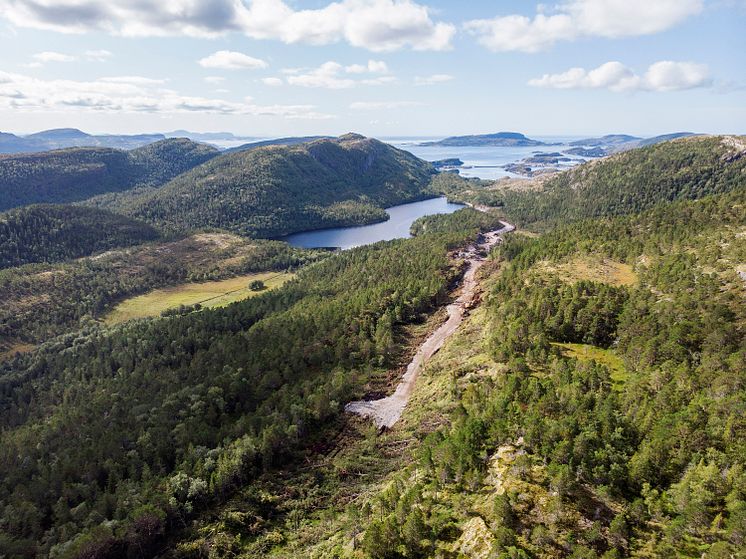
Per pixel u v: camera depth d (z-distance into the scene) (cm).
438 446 6309
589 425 5544
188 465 7694
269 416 8800
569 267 13038
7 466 8788
